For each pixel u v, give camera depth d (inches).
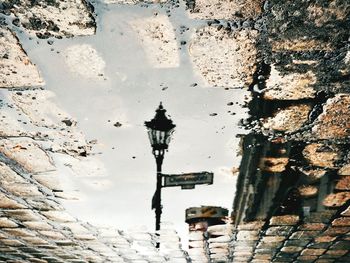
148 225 209.9
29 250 269.4
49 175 158.2
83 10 83.1
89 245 250.7
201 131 127.2
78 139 132.3
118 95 109.8
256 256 263.1
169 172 152.1
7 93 110.4
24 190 173.0
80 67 99.5
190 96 110.7
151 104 113.3
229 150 137.6
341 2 78.0
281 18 83.8
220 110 117.1
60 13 84.0
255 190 164.7
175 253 260.8
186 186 152.7
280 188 161.8
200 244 238.5
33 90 108.3
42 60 97.4
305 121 120.9
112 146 135.6
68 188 169.5
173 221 201.5
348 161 140.3
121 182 162.9
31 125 125.5
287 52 93.8
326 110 115.3
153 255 268.8
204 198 174.7
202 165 146.7
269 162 143.6
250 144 133.8
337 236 214.4
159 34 89.8
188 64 98.6
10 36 90.4
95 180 161.9
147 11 84.0
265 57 95.7
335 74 100.0
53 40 91.4
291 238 221.3
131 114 117.7
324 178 152.8
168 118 119.8
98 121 122.0
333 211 180.4
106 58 96.5
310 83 104.2
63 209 193.2
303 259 268.4
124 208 189.0
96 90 108.0
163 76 102.9
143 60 97.3
